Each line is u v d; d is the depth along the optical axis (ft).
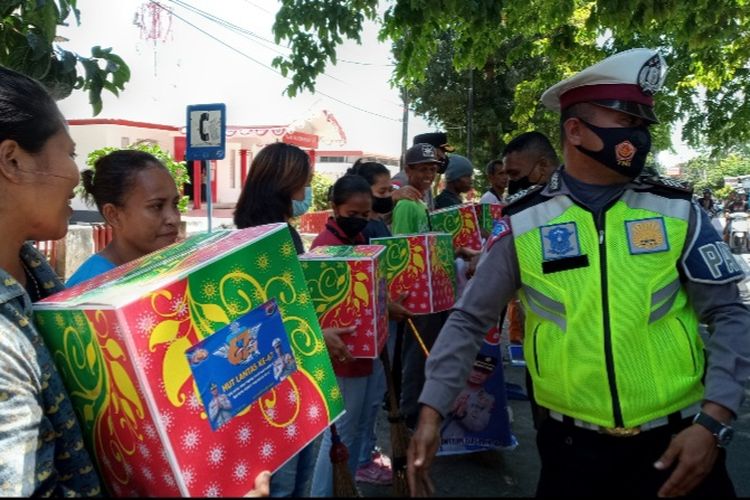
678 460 5.48
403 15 18.78
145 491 4.42
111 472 4.56
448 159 18.19
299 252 9.12
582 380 5.87
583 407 5.90
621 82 6.01
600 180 6.23
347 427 9.78
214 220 58.49
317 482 9.23
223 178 79.41
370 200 11.71
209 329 4.57
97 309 4.15
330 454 8.39
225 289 4.75
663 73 6.25
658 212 6.01
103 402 4.40
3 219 4.81
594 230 6.03
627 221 5.99
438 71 74.69
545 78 37.14
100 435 4.50
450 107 74.84
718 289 5.86
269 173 8.73
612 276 5.87
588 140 6.15
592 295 5.88
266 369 4.98
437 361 6.20
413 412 13.67
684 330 5.89
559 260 6.02
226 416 4.58
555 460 6.18
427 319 13.61
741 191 111.86
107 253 7.16
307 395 5.31
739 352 5.65
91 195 7.56
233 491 4.60
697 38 21.12
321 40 21.36
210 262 4.65
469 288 6.46
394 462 10.32
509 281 6.40
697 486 5.76
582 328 5.88
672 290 5.89
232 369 4.70
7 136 4.68
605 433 5.86
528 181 12.66
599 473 5.93
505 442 12.88
